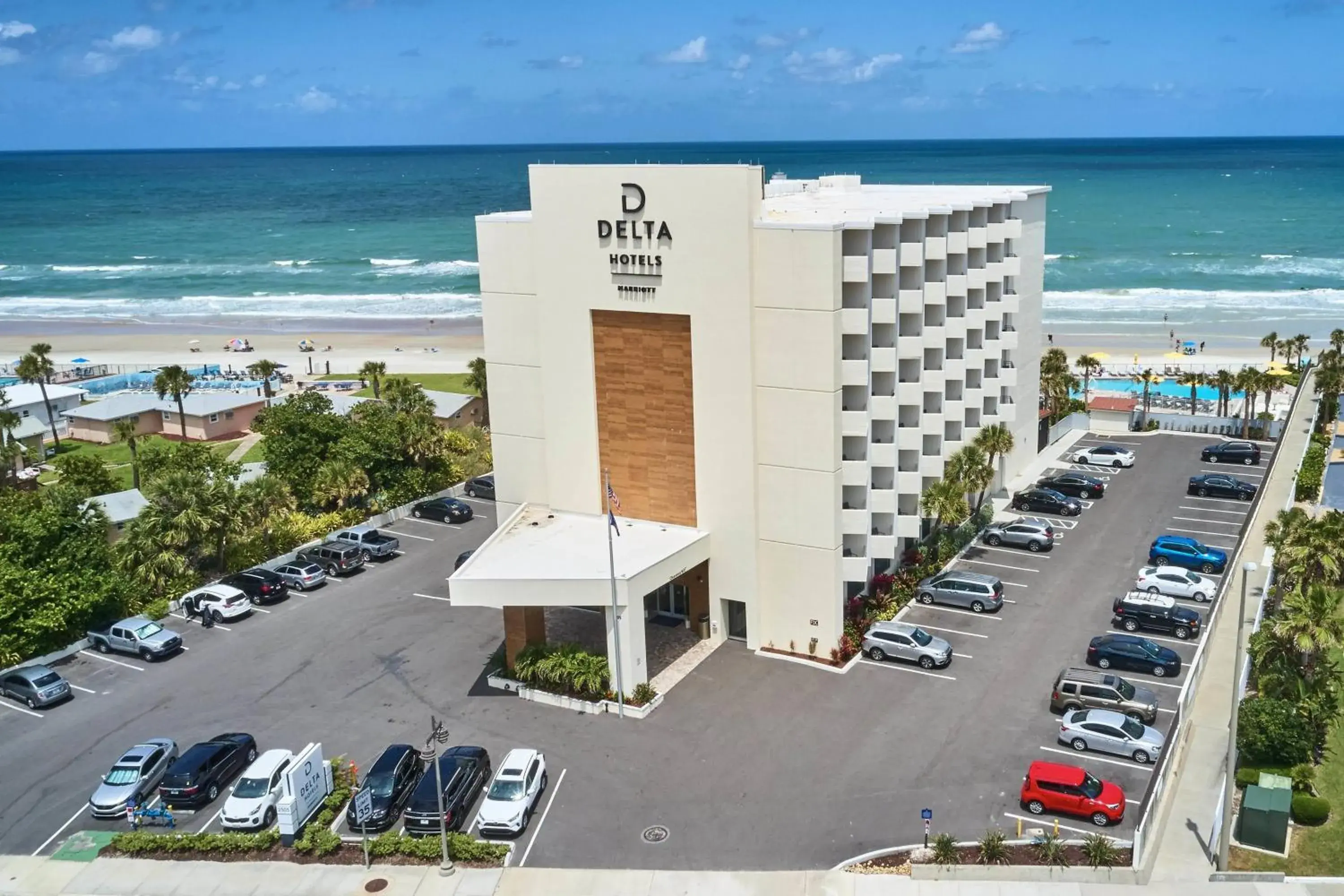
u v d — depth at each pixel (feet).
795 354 161.99
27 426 311.47
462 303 603.26
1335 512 161.27
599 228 172.45
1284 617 145.89
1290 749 133.49
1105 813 125.70
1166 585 188.96
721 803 133.69
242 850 127.75
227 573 210.18
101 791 137.59
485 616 191.93
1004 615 184.44
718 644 177.58
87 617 186.50
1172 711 151.43
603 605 156.04
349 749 149.38
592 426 182.19
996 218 220.64
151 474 246.68
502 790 132.26
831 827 128.26
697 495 175.52
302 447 242.78
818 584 169.17
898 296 182.09
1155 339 459.73
